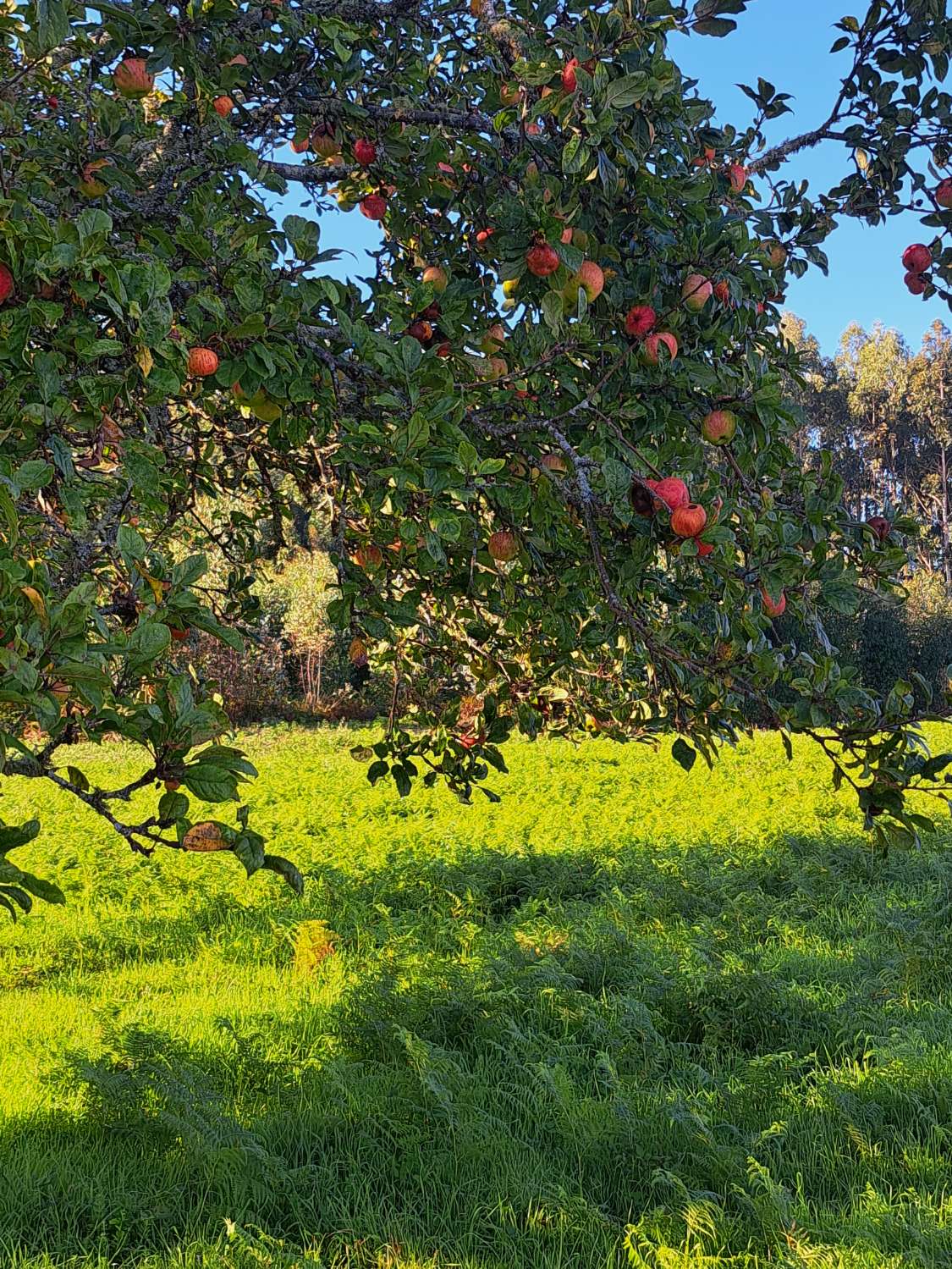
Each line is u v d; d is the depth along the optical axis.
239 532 4.98
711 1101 6.13
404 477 2.46
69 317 2.07
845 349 79.06
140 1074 5.94
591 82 2.50
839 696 2.60
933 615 43.03
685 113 3.06
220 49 3.19
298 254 2.71
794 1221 4.72
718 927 9.60
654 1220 4.78
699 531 2.44
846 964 8.64
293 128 3.92
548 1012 7.46
